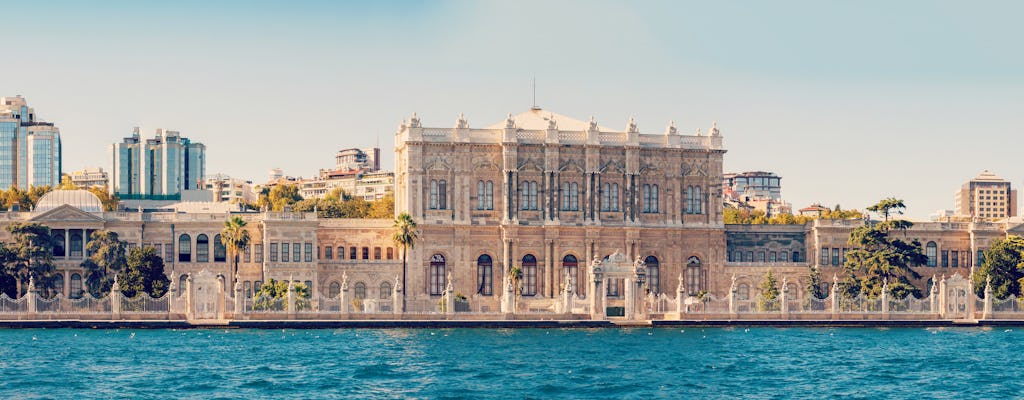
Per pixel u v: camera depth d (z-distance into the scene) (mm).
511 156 183000
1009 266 178875
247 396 96500
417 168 181750
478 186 184125
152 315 146000
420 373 108875
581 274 185375
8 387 99125
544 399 96875
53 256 178750
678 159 189625
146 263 168250
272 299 150875
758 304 159875
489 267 184250
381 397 96812
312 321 147375
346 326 148375
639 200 187875
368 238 187625
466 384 103312
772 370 112938
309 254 181250
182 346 126000
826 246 190375
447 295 153250
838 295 158375
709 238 189625
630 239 186375
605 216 186875
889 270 181375
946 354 125312
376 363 114812
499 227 183625
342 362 115188
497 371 110750
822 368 114438
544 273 184250
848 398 98812
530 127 190750
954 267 192875
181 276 182500
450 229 182500
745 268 189375
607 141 187500
